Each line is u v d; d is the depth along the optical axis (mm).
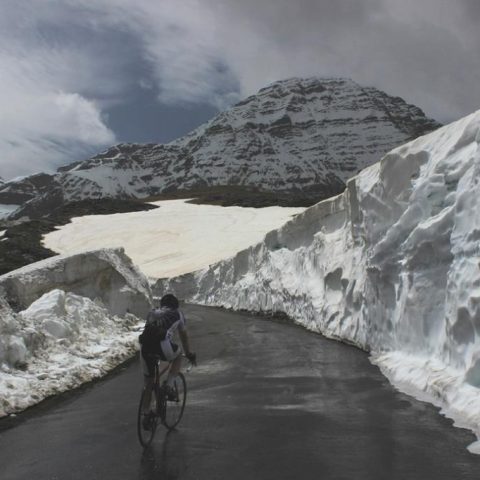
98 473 5605
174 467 5703
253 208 91125
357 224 14641
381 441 6312
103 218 87250
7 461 6086
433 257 9367
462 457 5676
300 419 7410
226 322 22812
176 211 91438
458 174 9039
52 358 10922
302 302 20109
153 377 6520
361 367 11133
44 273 16625
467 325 7715
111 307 18016
